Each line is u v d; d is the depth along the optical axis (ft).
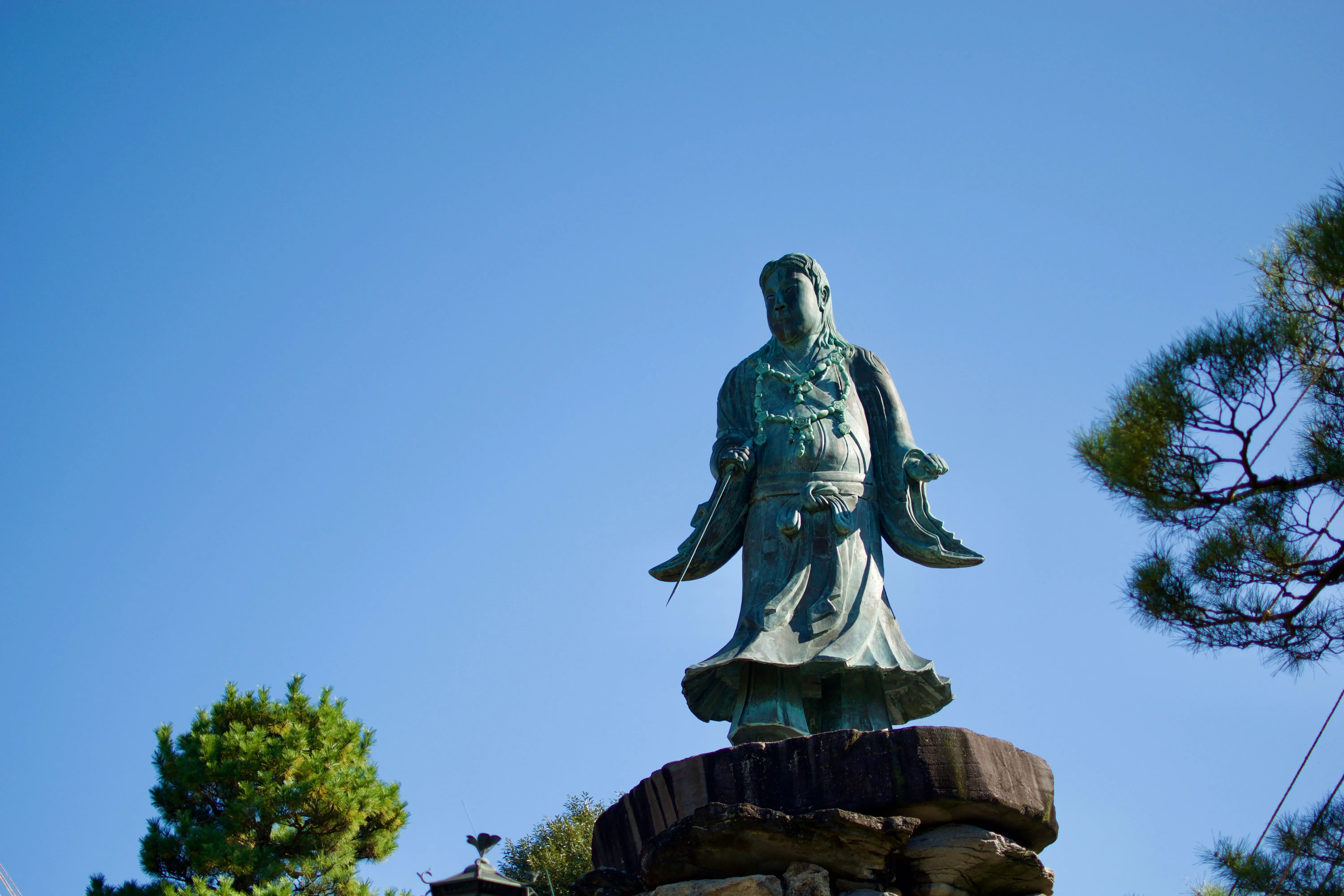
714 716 49.96
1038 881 42.32
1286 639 45.83
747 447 51.47
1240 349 44.70
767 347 54.54
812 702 48.80
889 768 41.83
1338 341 45.01
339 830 86.02
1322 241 44.16
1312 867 48.34
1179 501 45.78
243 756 86.48
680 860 42.16
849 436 51.42
